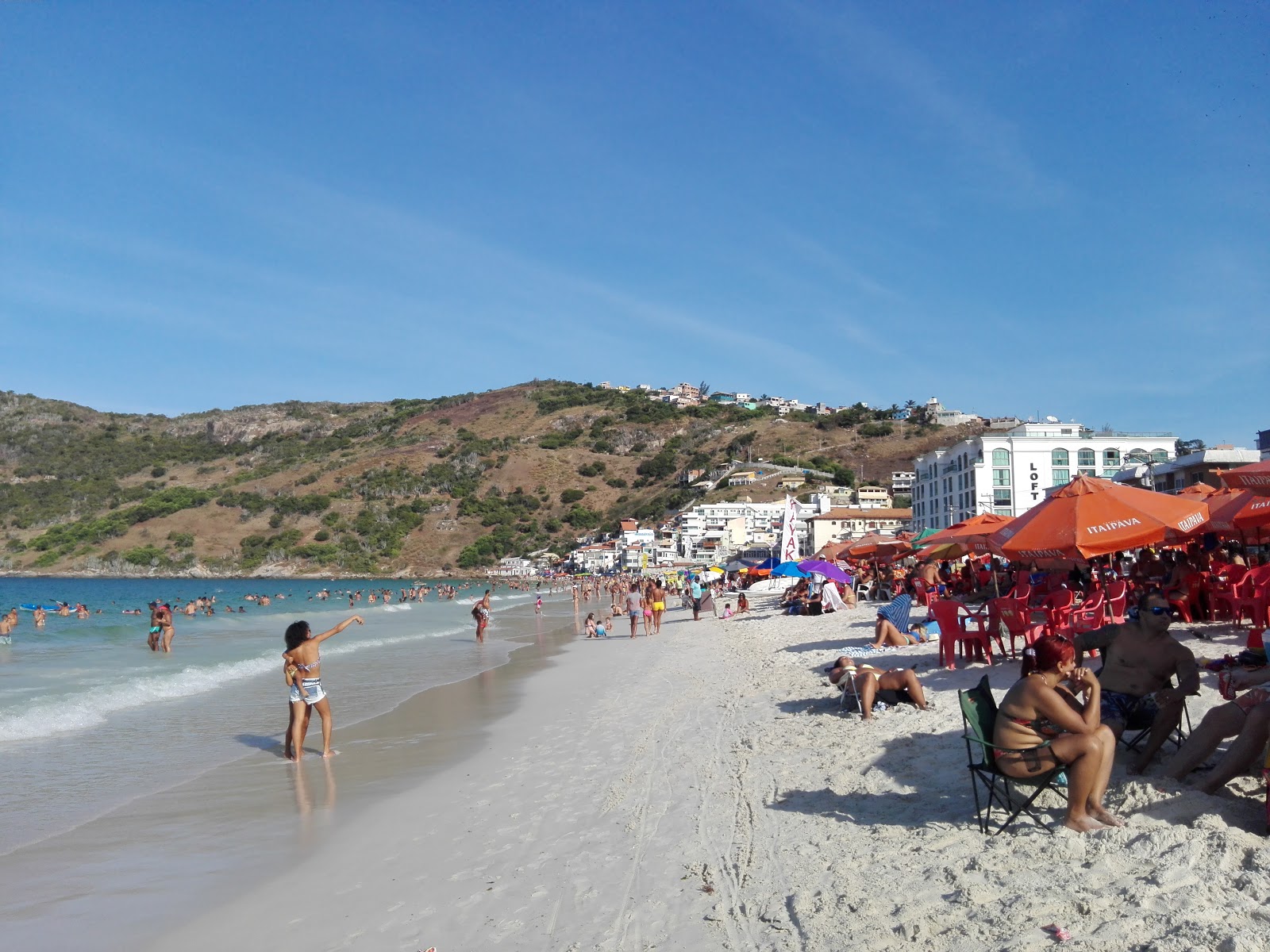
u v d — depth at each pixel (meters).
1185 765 5.72
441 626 40.94
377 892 5.88
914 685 9.63
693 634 28.92
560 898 5.46
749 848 5.98
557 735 11.43
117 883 6.25
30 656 24.70
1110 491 10.38
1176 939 3.81
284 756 10.71
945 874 4.93
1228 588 12.85
